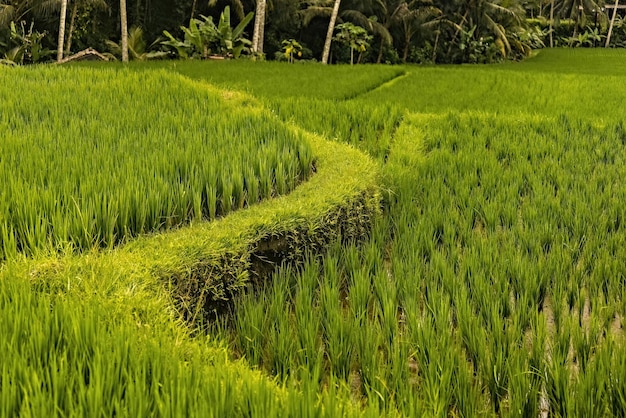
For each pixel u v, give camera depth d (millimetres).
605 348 3166
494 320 3525
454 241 5301
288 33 30172
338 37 28766
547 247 5203
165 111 7945
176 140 6320
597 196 6281
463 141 9172
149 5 26375
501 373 3127
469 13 35719
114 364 2365
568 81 16812
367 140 9359
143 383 2219
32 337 2459
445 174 7438
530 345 3688
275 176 5805
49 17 24328
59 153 5348
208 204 5035
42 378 2197
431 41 36156
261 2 23969
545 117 10539
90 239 4043
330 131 9500
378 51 33438
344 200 5242
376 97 13742
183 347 2791
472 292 4098
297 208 4824
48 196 4246
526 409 2914
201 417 2047
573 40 51594
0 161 4965
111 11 25656
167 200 4695
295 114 10383
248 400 2279
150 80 9867
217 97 9359
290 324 3768
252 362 3336
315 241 4828
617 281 4305
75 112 7312
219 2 28344
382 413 2453
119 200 4375
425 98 13672
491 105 12641
